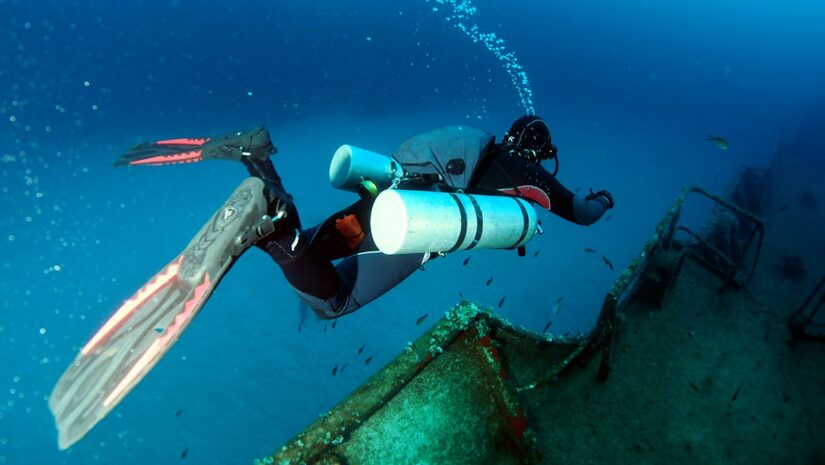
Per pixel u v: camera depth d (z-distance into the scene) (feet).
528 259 38.58
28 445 24.08
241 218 4.29
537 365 10.70
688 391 12.16
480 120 76.89
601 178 55.72
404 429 7.58
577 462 9.45
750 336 14.82
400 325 31.83
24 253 39.04
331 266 5.42
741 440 11.07
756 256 17.38
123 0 129.29
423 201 5.22
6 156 57.47
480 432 8.28
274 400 26.66
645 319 14.80
